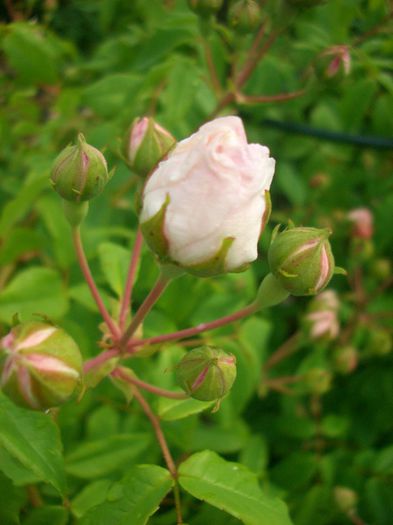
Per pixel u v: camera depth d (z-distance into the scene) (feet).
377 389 0.83
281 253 0.42
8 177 0.81
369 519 0.73
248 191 0.34
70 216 0.45
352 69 0.75
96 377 0.45
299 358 0.84
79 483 0.54
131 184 0.67
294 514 0.67
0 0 0.93
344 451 0.75
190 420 0.54
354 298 0.85
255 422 0.80
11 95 0.82
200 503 0.58
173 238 0.35
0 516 0.45
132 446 0.55
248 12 0.62
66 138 0.82
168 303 0.58
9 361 0.36
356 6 0.74
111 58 0.81
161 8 0.81
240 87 0.67
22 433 0.40
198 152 0.34
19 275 0.58
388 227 0.87
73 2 1.05
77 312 0.60
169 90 0.63
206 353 0.41
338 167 0.92
